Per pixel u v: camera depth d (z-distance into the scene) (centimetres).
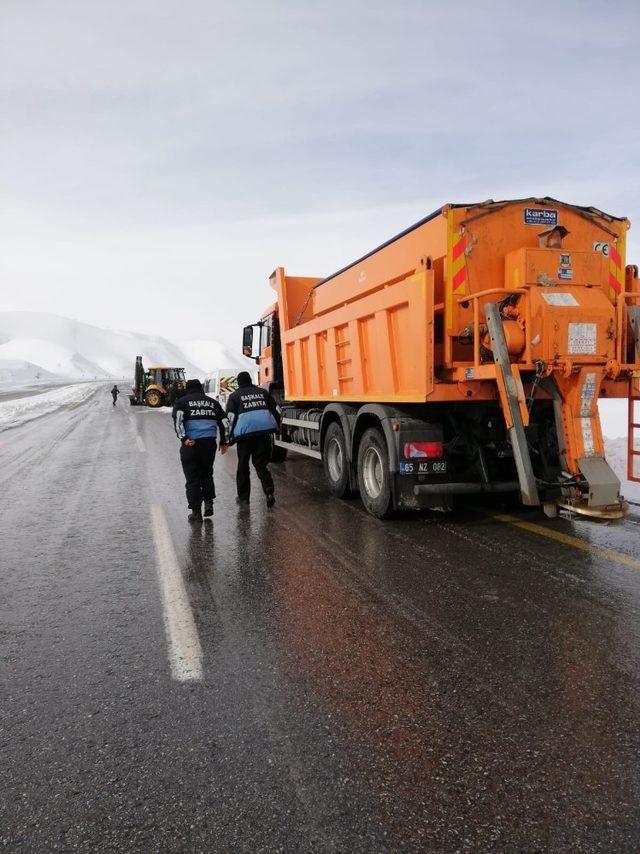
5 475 992
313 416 842
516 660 305
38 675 301
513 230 564
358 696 273
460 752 231
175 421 631
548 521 600
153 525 620
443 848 183
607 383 584
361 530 577
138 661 313
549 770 219
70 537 580
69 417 2617
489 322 511
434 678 289
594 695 271
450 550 502
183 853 183
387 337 612
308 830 191
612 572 437
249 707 266
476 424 603
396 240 646
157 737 245
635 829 190
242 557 497
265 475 703
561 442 534
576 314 514
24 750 238
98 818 199
